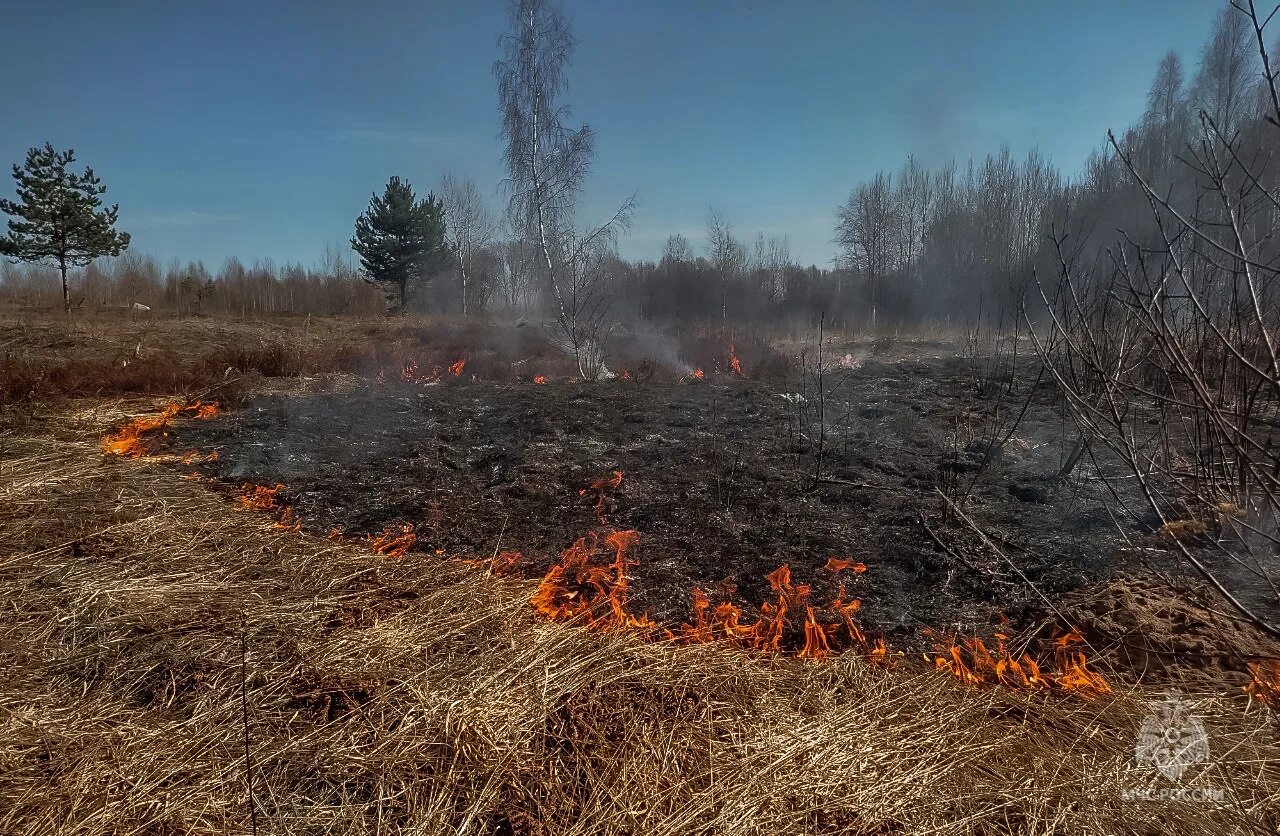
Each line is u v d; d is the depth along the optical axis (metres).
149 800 2.20
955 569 3.75
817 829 2.06
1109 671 2.84
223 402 8.78
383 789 2.24
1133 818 2.07
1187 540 3.78
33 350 13.81
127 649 3.04
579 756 2.36
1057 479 5.00
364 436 6.94
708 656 2.95
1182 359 2.74
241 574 3.82
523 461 5.89
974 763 2.32
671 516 4.61
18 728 2.52
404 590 3.62
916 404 7.88
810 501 4.81
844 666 2.89
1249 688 2.65
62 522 4.50
